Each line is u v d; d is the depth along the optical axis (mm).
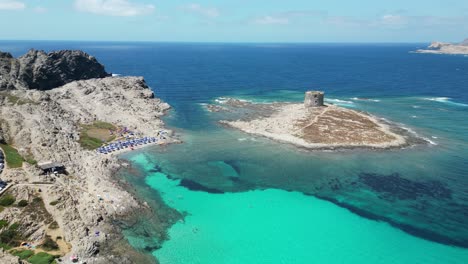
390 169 108625
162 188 96062
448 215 85312
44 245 67375
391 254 72375
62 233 71250
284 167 109938
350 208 88438
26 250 65688
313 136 130875
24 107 124312
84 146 116812
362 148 123125
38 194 79875
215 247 73188
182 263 68062
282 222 82375
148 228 77688
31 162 93812
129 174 102875
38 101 136125
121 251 69500
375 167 110000
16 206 75125
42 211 75250
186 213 84625
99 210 79875
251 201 90938
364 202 91125
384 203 90562
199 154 119000
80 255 66062
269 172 106688
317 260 70500
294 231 79250
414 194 94688
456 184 99438
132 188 94500
